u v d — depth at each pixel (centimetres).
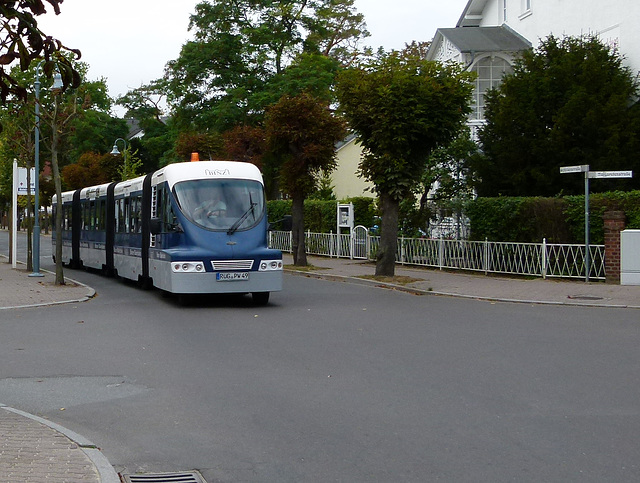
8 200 8106
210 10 4697
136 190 2100
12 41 425
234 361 1044
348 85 2145
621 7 2939
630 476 573
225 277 1627
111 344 1191
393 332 1284
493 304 1688
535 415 752
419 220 2666
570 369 972
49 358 1081
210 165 1767
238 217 1681
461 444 659
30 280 2311
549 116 2509
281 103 2697
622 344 1159
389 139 2092
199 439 688
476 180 2645
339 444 664
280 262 1666
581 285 1950
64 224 3119
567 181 2409
